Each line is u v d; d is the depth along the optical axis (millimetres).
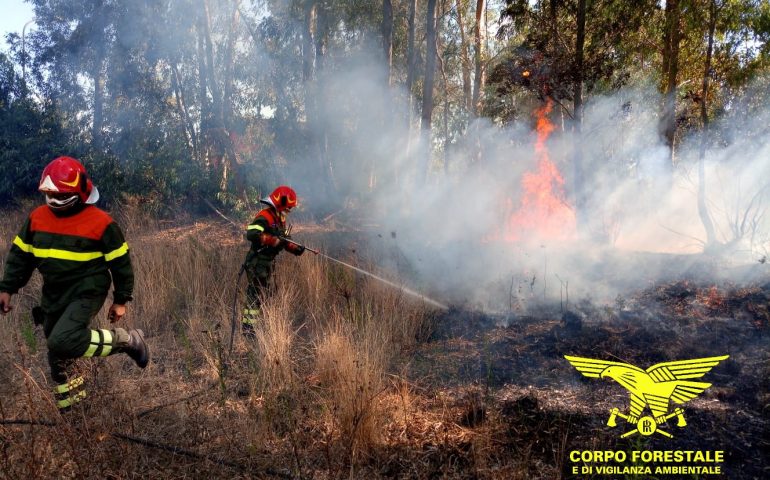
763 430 3104
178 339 4805
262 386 3809
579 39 7805
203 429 3314
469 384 3932
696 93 7562
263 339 4168
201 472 2904
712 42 7098
